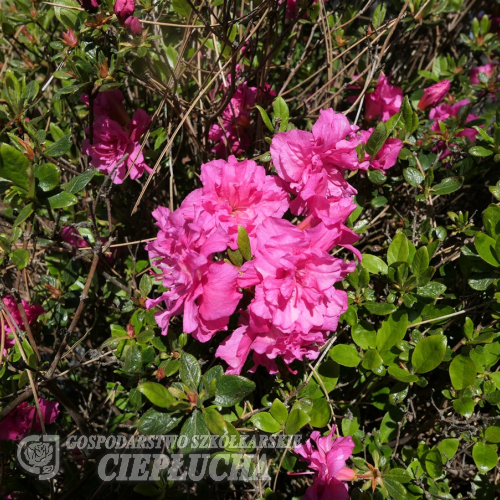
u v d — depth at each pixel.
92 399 0.46
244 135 0.40
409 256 0.34
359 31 0.43
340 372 0.36
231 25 0.36
